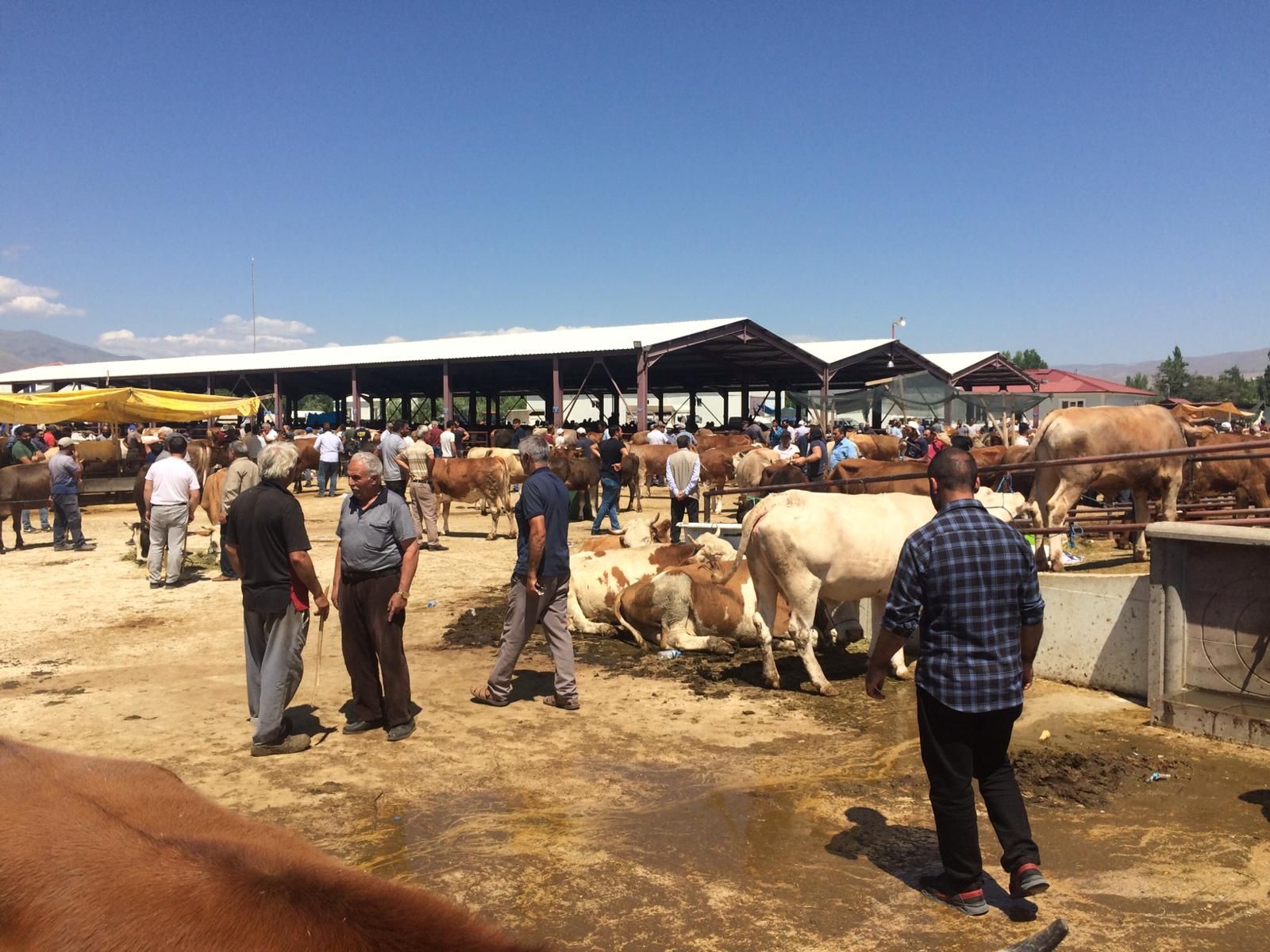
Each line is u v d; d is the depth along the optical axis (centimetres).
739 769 562
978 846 393
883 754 584
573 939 372
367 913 148
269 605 576
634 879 422
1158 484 1027
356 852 450
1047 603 727
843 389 5597
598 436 2531
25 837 176
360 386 5659
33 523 1956
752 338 3581
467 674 779
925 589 400
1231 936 370
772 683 731
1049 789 522
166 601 1078
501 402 7794
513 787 535
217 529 1409
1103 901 399
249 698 603
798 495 714
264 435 2634
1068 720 629
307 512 2077
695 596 848
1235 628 592
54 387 5659
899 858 442
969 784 393
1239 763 547
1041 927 379
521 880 421
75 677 769
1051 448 995
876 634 777
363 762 574
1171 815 484
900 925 382
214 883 158
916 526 717
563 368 4806
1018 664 394
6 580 1223
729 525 1101
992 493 876
